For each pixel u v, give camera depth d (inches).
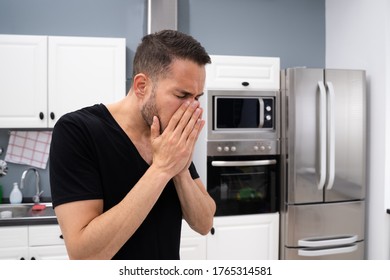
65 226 33.6
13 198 105.3
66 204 33.9
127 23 115.0
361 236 104.7
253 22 123.9
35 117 98.0
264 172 104.5
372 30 105.3
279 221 105.5
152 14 108.7
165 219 39.9
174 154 34.1
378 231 103.3
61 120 36.4
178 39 35.3
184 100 35.0
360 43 110.3
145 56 36.0
